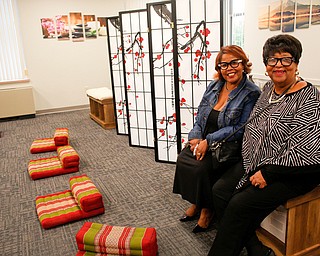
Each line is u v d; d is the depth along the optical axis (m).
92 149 4.18
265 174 1.67
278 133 1.66
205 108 2.35
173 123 3.49
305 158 1.56
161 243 2.16
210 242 2.15
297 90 1.65
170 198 2.79
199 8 3.07
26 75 6.15
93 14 6.45
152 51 3.44
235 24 4.60
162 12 3.29
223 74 2.18
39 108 6.39
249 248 1.85
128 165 3.59
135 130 4.18
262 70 3.67
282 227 1.90
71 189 2.77
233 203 1.71
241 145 2.13
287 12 3.21
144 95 3.97
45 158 3.69
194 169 2.14
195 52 3.20
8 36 5.89
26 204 2.78
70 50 6.41
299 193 1.71
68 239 2.26
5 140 4.73
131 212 2.58
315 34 2.97
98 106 5.40
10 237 2.32
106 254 1.98
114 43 4.41
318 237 1.97
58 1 6.12
